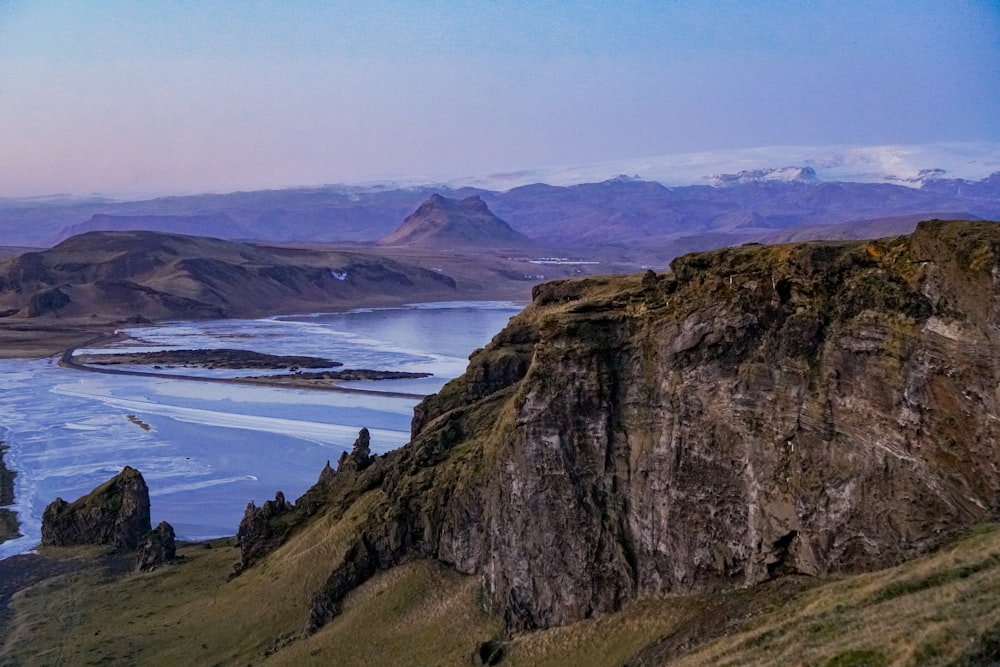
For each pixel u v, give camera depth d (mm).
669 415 54156
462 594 64812
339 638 65000
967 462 38344
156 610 81500
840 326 45062
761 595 45531
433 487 72812
